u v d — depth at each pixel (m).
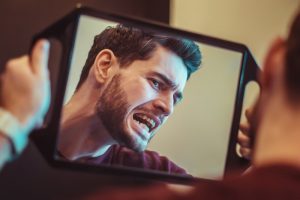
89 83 0.95
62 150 0.91
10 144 0.52
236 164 0.77
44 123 0.63
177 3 1.43
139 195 0.37
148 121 1.02
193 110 0.97
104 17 0.69
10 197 1.16
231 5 1.48
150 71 1.00
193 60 0.93
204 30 1.48
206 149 0.94
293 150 0.36
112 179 1.18
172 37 0.85
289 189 0.34
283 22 1.38
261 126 0.41
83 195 1.21
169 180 0.70
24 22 1.20
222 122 0.87
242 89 0.79
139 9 1.35
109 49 0.95
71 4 1.26
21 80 0.55
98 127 0.96
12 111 0.53
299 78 0.37
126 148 1.00
